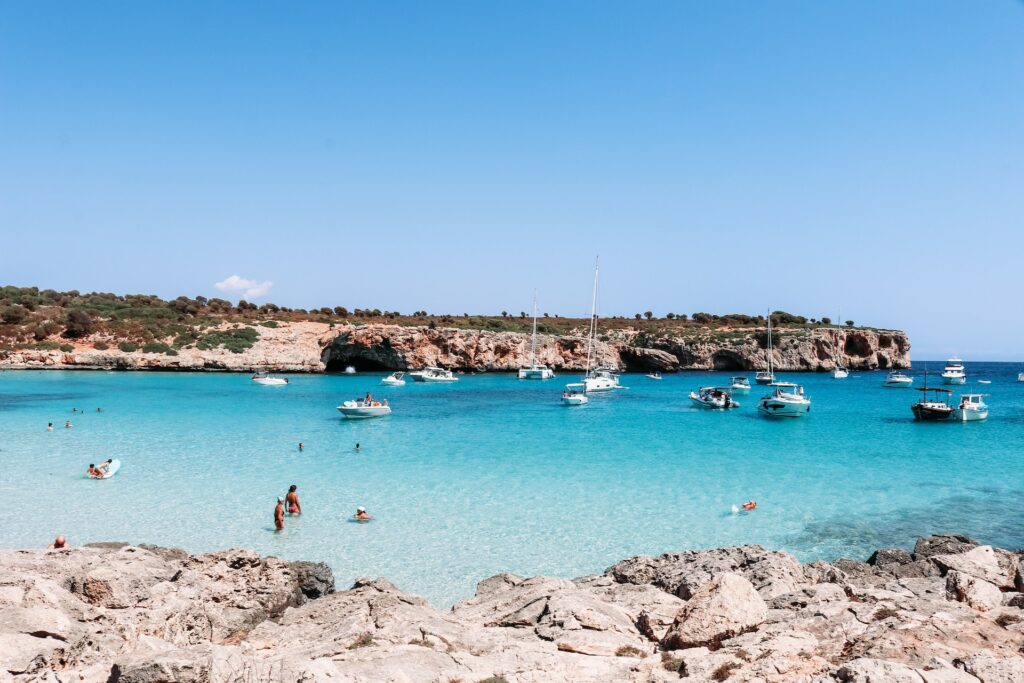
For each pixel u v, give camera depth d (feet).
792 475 118.01
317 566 63.98
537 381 370.53
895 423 196.95
